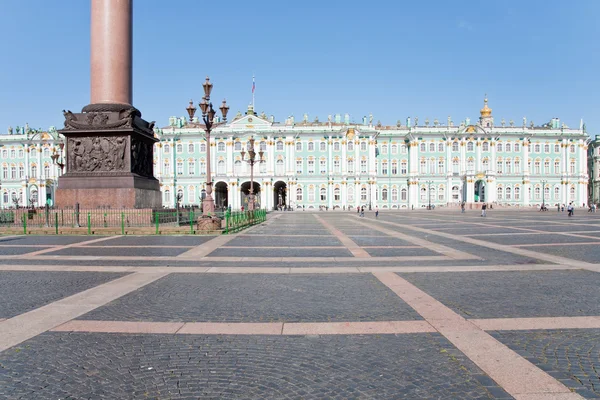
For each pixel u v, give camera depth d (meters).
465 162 96.81
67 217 27.75
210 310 8.39
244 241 21.17
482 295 9.51
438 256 15.59
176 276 11.79
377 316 7.95
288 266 13.45
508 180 97.44
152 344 6.57
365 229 30.14
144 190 29.80
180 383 5.29
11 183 97.75
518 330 7.12
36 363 5.90
